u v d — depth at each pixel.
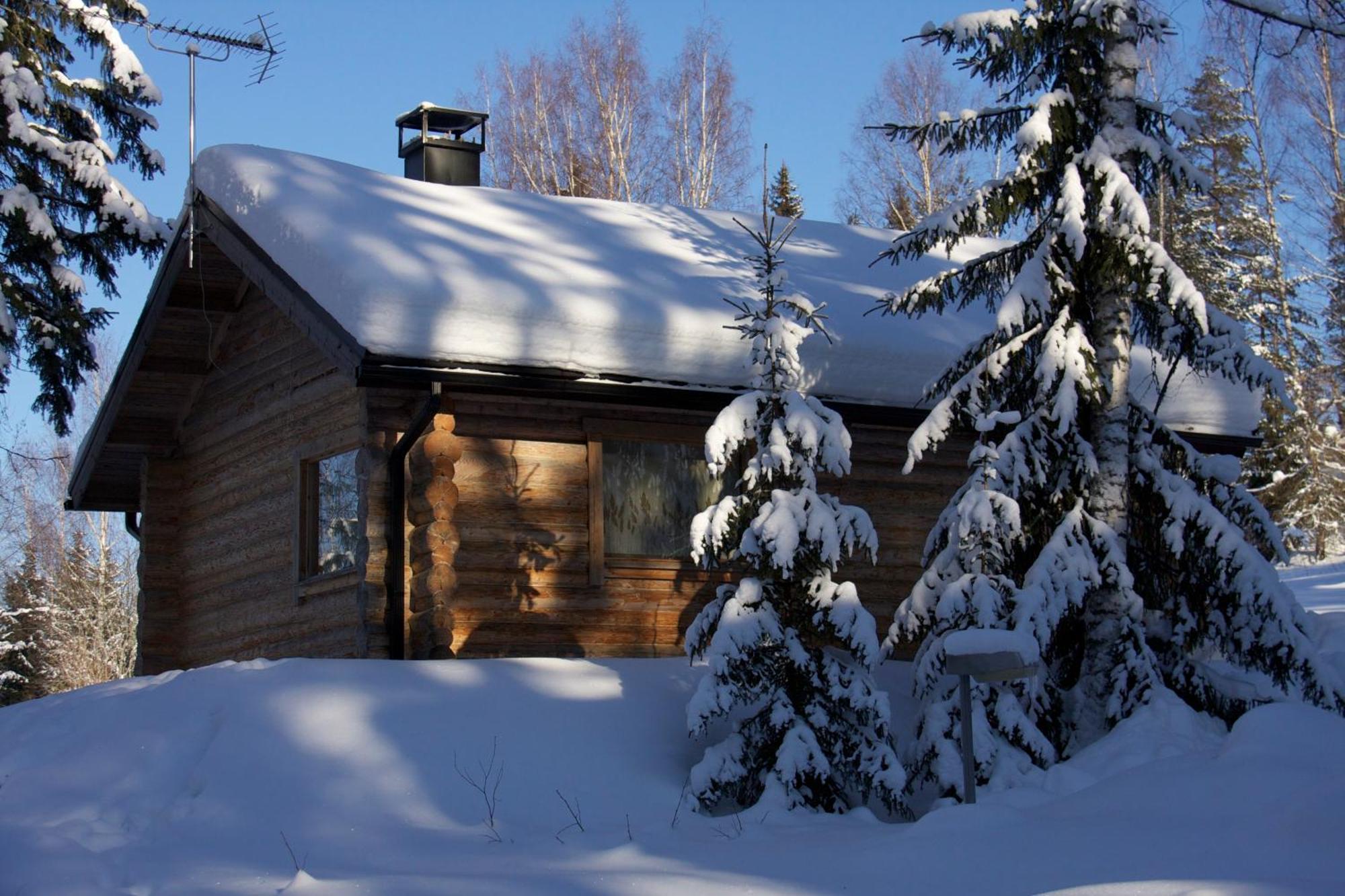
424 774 8.51
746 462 12.84
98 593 33.44
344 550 12.76
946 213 10.62
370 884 6.61
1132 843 6.61
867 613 9.21
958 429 11.09
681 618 12.34
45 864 6.82
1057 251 10.44
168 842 7.55
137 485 17.16
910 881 6.46
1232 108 29.23
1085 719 10.00
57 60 19.94
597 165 31.92
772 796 8.66
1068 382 9.98
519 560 11.77
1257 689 10.66
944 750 9.17
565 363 11.36
